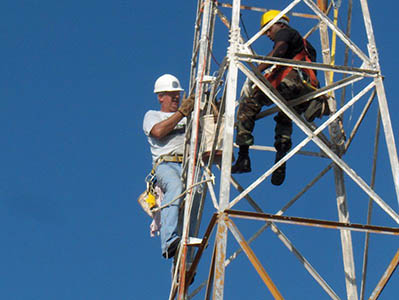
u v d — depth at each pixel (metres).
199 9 13.20
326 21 11.08
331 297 11.65
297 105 12.03
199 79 12.00
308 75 11.77
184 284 10.93
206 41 12.24
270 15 12.28
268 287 8.98
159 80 13.79
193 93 13.19
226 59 10.72
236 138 11.98
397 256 10.00
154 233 12.82
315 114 12.16
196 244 11.27
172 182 12.63
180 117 12.79
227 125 9.95
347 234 12.40
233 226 9.40
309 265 11.83
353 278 12.16
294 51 11.88
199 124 12.62
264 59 10.56
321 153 12.98
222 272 9.15
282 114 12.10
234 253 12.13
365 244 11.83
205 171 11.57
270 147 12.91
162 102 13.70
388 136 10.45
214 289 9.07
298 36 11.91
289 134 12.09
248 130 11.90
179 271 11.27
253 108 11.87
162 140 13.11
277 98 10.40
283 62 10.64
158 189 12.95
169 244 12.12
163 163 12.98
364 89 10.63
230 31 10.77
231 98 10.16
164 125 12.78
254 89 11.82
